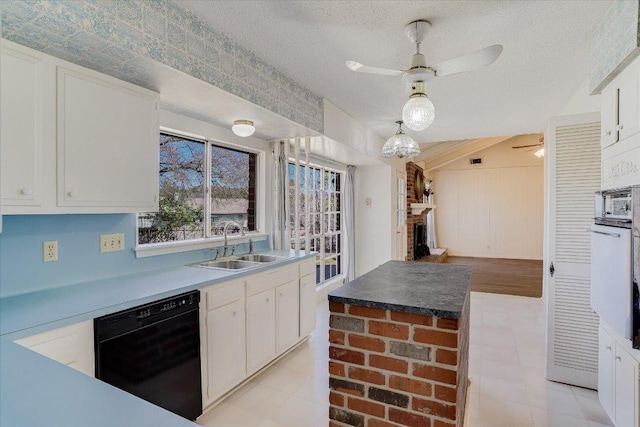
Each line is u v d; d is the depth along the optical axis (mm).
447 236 10156
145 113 1920
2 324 1312
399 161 6457
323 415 2158
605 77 1833
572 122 2492
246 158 3457
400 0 1731
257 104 2346
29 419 647
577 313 2510
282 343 2881
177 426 632
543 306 4562
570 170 2508
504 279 6473
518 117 3977
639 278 1454
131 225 2287
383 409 1349
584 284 2486
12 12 1248
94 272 2066
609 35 1782
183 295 1923
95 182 1662
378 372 1358
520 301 4832
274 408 2229
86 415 666
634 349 1527
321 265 4977
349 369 1414
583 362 2494
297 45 2199
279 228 3564
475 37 2104
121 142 1784
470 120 4125
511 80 2820
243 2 1738
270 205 3619
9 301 1621
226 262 2936
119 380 1586
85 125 1617
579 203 2480
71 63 1562
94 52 1557
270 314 2721
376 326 1360
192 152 2848
